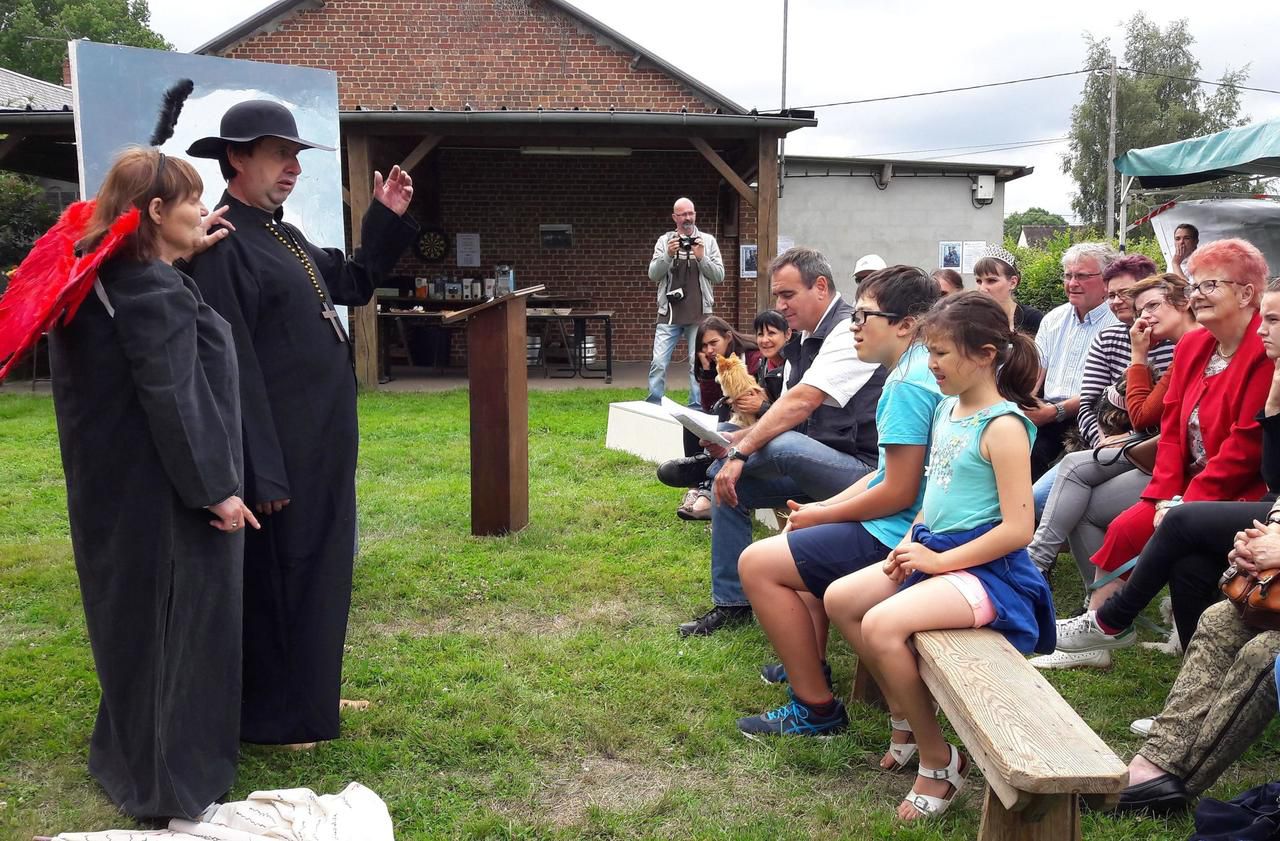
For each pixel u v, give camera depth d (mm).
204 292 2732
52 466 6996
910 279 2896
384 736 3000
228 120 2848
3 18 44969
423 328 14484
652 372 9594
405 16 14180
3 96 21422
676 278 9406
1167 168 10492
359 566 4602
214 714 2514
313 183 4895
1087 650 3473
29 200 14383
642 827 2535
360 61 14227
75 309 2307
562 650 3633
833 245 18453
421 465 7051
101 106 4230
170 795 2418
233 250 2797
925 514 2682
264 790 2629
